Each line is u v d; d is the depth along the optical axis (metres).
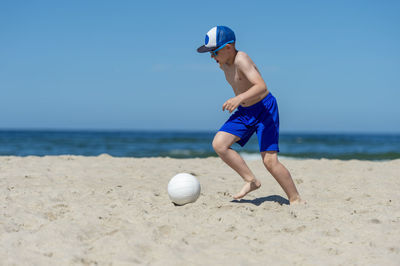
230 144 4.09
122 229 3.22
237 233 3.20
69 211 3.81
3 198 4.28
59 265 2.57
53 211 3.77
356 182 5.94
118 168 6.95
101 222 3.45
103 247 2.85
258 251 2.83
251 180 4.21
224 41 3.84
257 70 3.89
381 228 3.29
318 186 5.64
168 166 7.52
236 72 3.92
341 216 3.70
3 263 2.55
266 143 3.98
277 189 5.44
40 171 6.32
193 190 4.15
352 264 2.59
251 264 2.60
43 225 3.37
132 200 4.32
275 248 2.88
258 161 8.76
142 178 6.02
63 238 3.01
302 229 3.28
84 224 3.37
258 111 3.97
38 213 3.69
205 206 3.95
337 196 4.91
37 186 5.05
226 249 2.85
